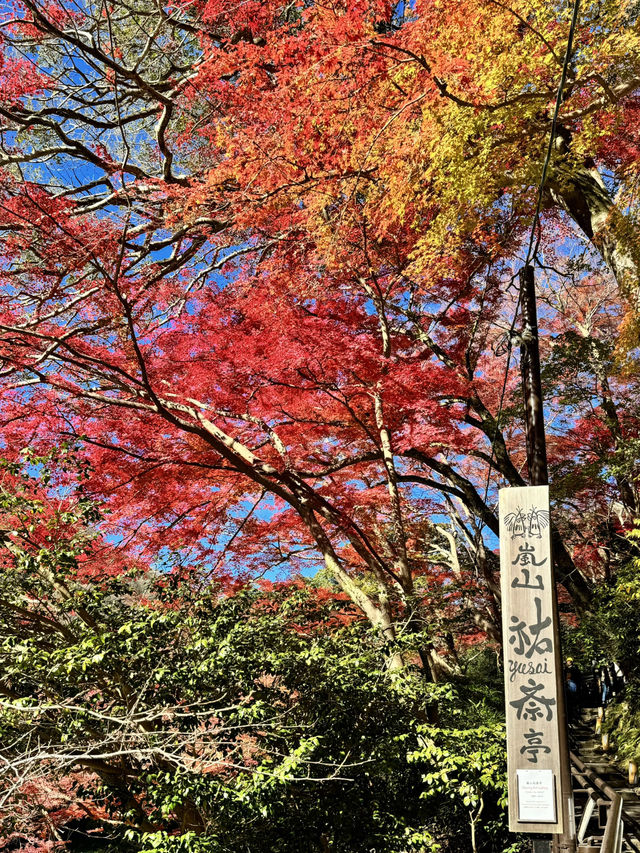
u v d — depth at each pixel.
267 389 9.55
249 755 6.41
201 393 9.48
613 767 12.79
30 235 7.93
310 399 9.75
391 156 7.98
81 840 14.21
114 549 9.62
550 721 3.53
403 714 6.86
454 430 9.68
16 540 7.15
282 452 9.32
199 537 10.32
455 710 7.50
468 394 10.05
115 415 9.16
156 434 9.31
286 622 7.65
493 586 13.97
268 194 8.91
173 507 10.08
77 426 9.10
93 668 6.28
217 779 5.79
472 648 20.97
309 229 10.16
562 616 19.69
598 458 13.59
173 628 6.81
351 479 12.02
